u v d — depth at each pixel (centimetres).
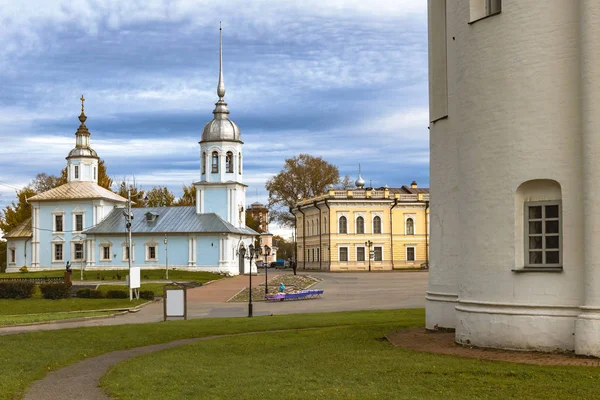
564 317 1781
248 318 3422
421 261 10062
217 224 8400
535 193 1862
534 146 1839
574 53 1795
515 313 1847
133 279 5078
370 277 7475
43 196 8994
